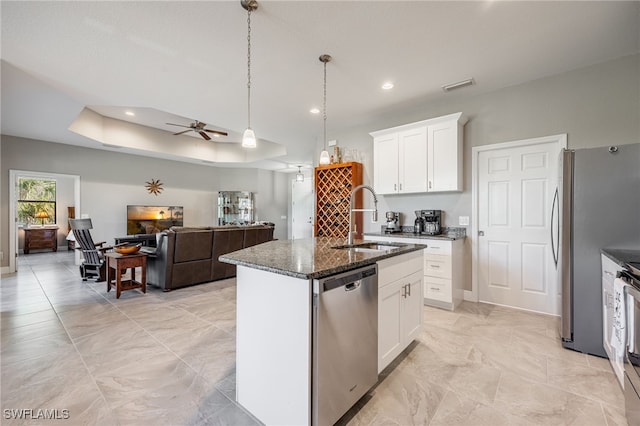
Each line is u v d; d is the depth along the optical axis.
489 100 3.50
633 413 1.43
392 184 3.99
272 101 3.85
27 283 4.52
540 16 2.21
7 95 3.63
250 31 2.40
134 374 1.98
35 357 2.20
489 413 1.61
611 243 2.16
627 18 2.22
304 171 9.51
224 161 8.01
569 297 2.32
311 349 1.35
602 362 2.12
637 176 2.10
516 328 2.76
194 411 1.63
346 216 4.56
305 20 2.26
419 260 2.41
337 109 4.11
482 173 3.56
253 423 1.55
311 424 1.36
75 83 3.34
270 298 1.52
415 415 1.59
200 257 4.35
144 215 7.12
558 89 3.08
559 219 2.40
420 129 3.75
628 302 1.53
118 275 3.71
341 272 1.50
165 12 2.18
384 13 2.18
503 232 3.42
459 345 2.41
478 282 3.57
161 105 4.01
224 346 2.41
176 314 3.15
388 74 3.11
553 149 3.13
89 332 2.67
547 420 1.55
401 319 2.12
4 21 2.26
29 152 5.54
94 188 6.40
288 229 9.97
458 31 2.39
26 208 8.59
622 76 2.77
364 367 1.67
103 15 2.20
